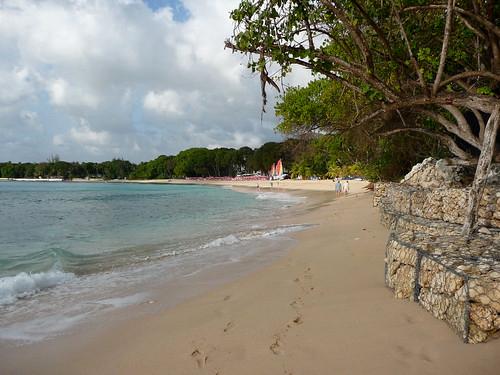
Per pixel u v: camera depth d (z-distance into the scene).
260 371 3.60
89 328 5.39
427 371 3.26
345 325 4.33
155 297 6.75
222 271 8.37
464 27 8.47
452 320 3.82
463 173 10.58
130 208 30.47
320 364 3.59
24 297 7.04
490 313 3.48
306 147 14.01
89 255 11.12
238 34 6.26
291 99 20.80
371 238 10.16
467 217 5.89
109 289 7.45
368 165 22.48
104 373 3.96
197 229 16.56
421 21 8.68
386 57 8.59
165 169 165.38
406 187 11.93
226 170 145.00
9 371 4.20
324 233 12.52
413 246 4.89
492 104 5.93
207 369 3.77
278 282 6.79
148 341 4.66
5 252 11.95
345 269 7.17
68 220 21.58
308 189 57.97
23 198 47.28
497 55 7.54
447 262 4.12
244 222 18.73
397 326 4.11
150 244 12.89
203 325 4.96
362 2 7.75
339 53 9.55
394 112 11.80
